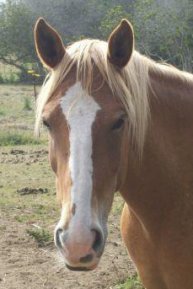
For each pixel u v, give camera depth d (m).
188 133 3.06
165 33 15.92
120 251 5.61
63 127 2.54
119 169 2.63
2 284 4.96
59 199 2.62
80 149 2.46
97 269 5.20
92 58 2.67
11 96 22.77
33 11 33.22
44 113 2.62
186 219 3.00
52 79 2.69
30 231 6.14
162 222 3.03
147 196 3.01
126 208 3.26
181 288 3.06
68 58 2.70
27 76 31.66
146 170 2.95
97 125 2.51
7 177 9.01
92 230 2.37
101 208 2.50
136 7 18.16
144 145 2.89
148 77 2.92
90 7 30.64
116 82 2.61
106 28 17.91
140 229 3.12
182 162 3.04
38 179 8.87
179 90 3.08
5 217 6.87
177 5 17.08
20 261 5.48
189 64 14.86
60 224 2.42
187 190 3.04
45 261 5.47
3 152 11.14
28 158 10.52
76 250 2.33
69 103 2.55
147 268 3.18
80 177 2.43
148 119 2.86
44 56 2.79
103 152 2.51
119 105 2.57
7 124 14.72
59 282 4.98
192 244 2.98
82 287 4.86
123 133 2.62
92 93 2.58
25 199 7.71
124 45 2.68
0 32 32.59
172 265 3.03
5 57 34.75
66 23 31.50
